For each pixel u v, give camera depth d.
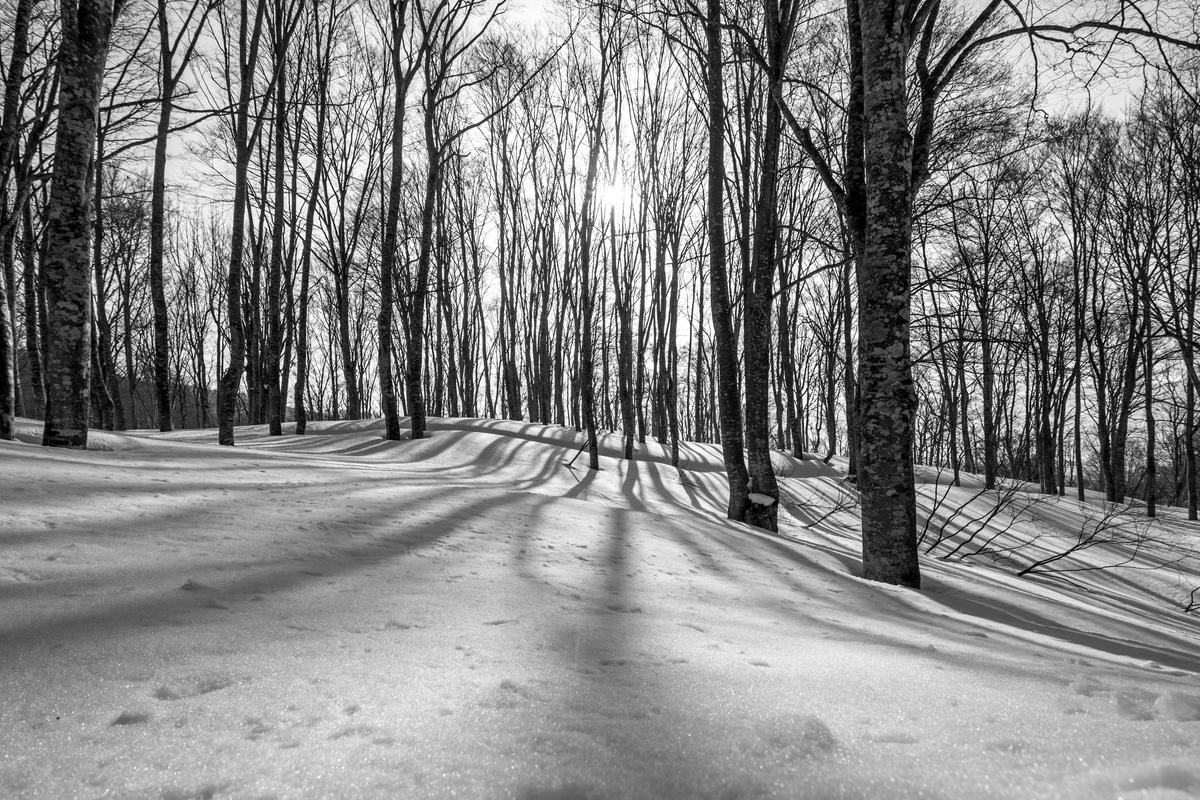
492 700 1.44
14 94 9.02
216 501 4.40
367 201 23.86
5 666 1.52
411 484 7.40
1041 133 9.66
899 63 5.79
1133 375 23.03
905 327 5.83
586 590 3.38
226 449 10.28
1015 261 16.31
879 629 3.20
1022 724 1.35
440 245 29.94
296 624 2.07
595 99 21.33
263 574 2.77
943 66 7.24
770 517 9.79
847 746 1.22
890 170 5.80
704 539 6.67
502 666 1.76
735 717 1.38
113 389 24.28
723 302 9.80
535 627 2.33
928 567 7.18
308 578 2.81
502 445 17.38
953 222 10.38
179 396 42.28
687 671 1.80
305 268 20.16
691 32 11.59
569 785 1.03
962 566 8.14
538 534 5.24
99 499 3.88
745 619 3.05
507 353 33.19
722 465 22.42
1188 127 17.28
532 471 14.66
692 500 14.11
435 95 16.55
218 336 38.25
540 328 29.77
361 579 2.91
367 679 1.56
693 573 4.72
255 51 13.33
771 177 10.86
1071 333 24.06
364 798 0.98
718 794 1.02
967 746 1.22
